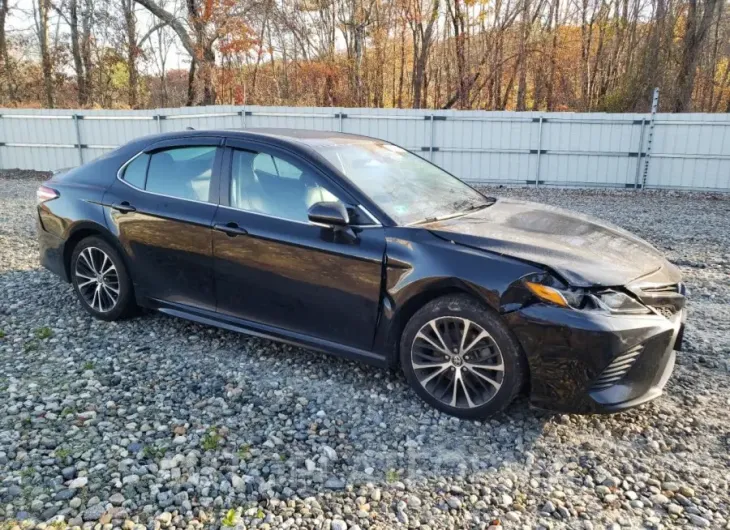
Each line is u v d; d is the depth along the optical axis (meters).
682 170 14.20
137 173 4.66
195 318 4.39
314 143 4.17
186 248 4.26
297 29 26.81
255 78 27.34
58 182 5.07
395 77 30.84
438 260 3.40
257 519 2.61
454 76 29.78
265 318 4.06
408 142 15.22
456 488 2.86
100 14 26.44
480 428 3.40
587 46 28.25
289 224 3.85
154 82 29.75
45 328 4.72
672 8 24.03
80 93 27.64
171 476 2.88
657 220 10.20
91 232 4.88
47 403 3.55
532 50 26.89
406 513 2.68
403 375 4.05
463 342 3.39
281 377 3.99
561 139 14.65
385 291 3.55
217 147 4.29
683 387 3.92
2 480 2.81
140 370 4.05
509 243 3.42
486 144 15.00
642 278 3.34
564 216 4.19
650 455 3.16
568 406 3.18
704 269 6.96
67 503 2.66
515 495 2.83
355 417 3.50
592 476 2.98
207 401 3.64
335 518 2.63
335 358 4.30
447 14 27.33
